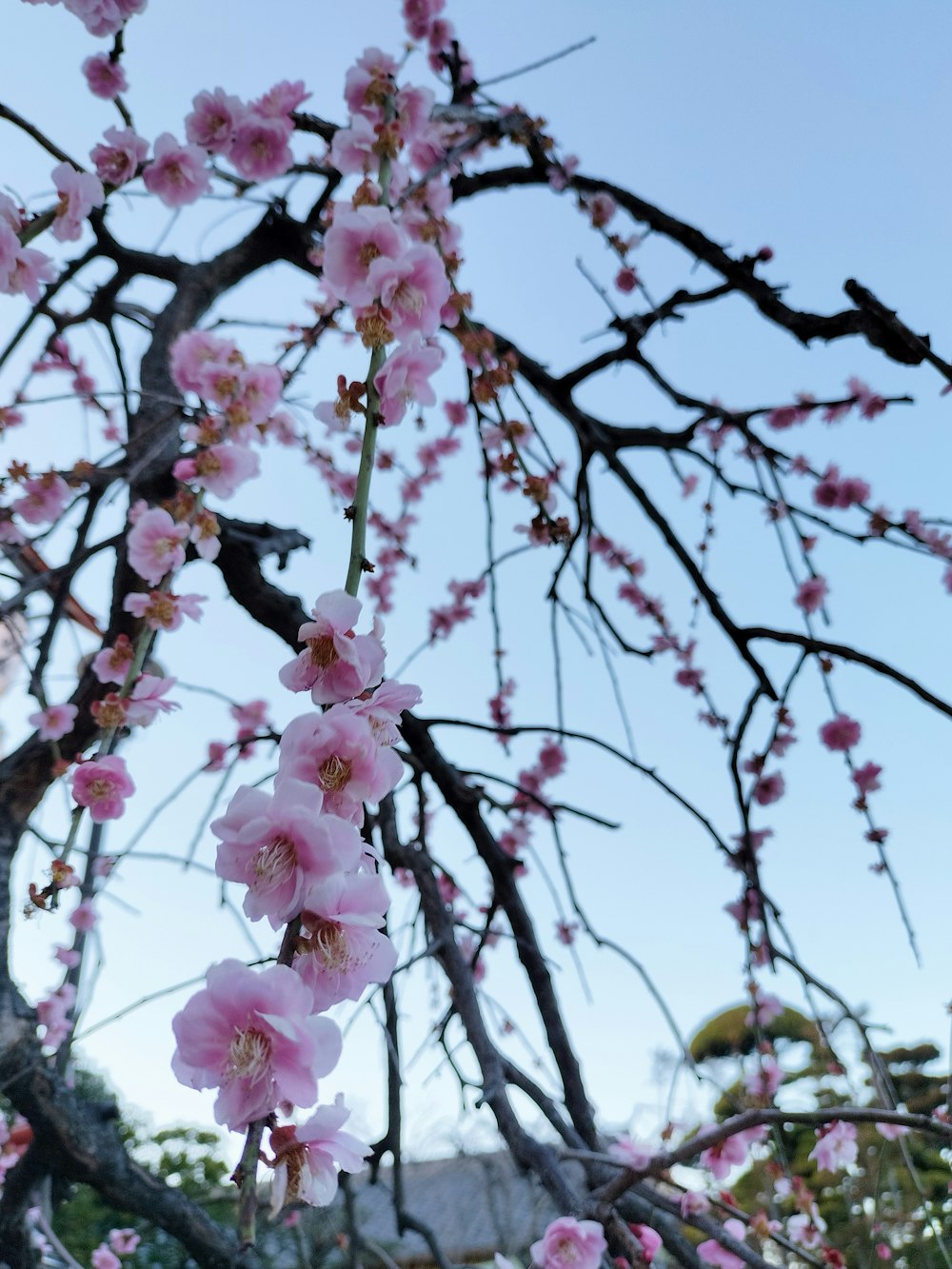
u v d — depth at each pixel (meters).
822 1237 0.57
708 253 0.64
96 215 0.69
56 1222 1.64
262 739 0.65
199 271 0.74
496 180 0.71
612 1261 0.44
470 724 0.66
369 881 0.20
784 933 0.59
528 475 0.47
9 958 0.63
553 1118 0.48
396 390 0.29
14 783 0.65
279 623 0.71
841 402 0.72
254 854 0.20
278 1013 0.18
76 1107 0.62
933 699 0.58
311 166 0.69
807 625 0.69
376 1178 0.58
